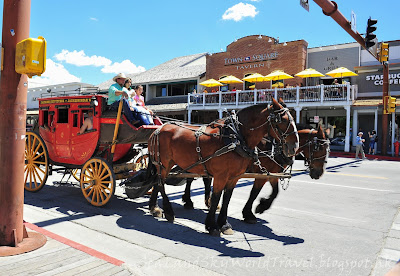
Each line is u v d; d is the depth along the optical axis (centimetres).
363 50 2195
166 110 2675
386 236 519
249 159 516
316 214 649
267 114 502
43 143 743
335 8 820
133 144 759
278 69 2433
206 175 545
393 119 1998
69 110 728
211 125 552
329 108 2289
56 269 349
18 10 392
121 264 370
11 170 397
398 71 2081
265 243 483
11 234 399
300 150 629
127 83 702
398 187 944
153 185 630
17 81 398
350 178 1108
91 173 668
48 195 751
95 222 561
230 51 2670
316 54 2367
